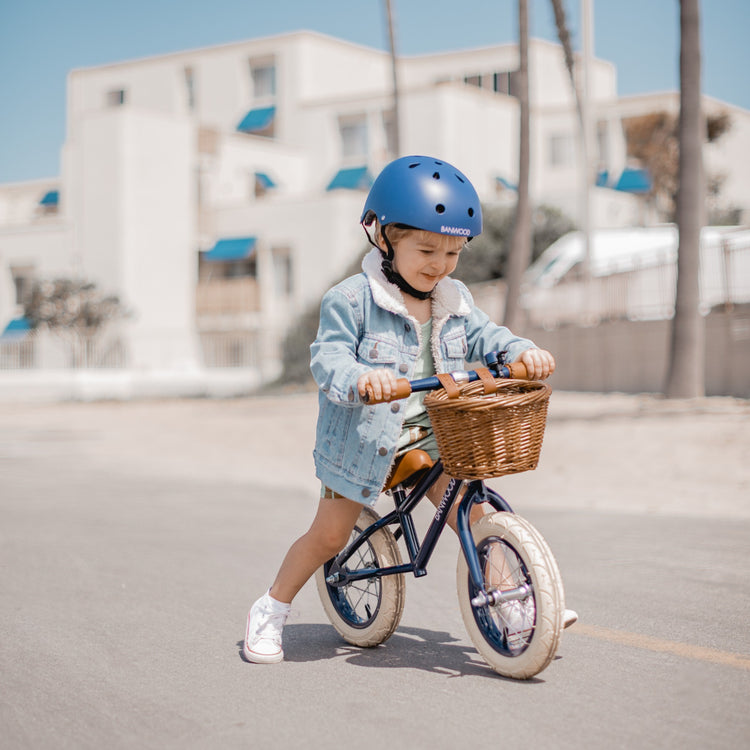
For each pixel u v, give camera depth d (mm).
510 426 3500
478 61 47156
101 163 35625
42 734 3305
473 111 39875
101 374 31625
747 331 15484
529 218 17969
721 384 15820
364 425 3771
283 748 3104
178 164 36594
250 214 37344
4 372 32031
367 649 4262
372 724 3293
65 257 36344
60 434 17844
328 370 3648
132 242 35375
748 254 16047
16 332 36375
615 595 5098
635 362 18141
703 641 4242
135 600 5277
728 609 4770
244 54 45812
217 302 36656
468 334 4004
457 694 3584
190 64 47312
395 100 22688
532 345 3822
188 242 36844
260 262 37062
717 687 3613
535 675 3758
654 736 3121
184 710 3498
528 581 3684
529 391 3750
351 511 3943
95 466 12719
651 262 19766
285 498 9547
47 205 45312
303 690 3691
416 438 3844
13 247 37469
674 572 5598
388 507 8180
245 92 46125
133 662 4125
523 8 17703
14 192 46656
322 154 43156
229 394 29297
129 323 34656
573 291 20906
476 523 3773
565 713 3350
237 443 15016
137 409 24453
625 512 7750
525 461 3568
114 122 35281
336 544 4008
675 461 9922
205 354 34000
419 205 3615
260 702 3562
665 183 39312
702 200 14227
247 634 4125
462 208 3658
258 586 5613
